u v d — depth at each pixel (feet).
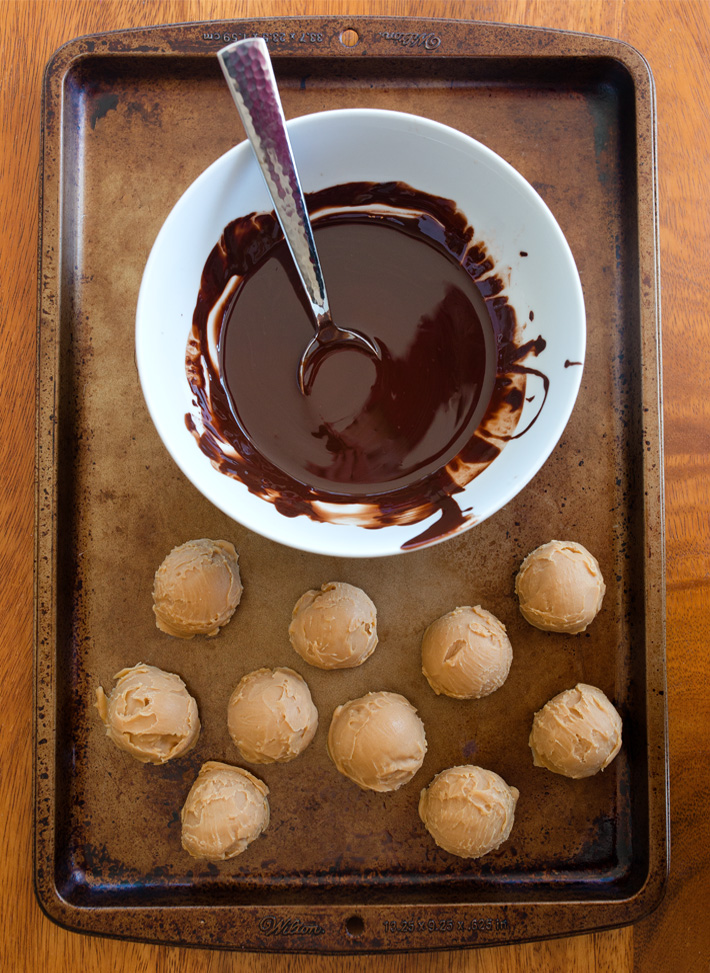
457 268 1.19
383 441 1.19
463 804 1.19
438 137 1.10
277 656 1.24
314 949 1.18
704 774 1.29
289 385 1.18
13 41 1.29
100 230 1.24
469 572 1.25
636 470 1.23
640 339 1.22
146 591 1.23
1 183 1.29
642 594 1.22
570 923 1.19
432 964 1.26
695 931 1.26
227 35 1.21
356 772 1.20
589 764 1.20
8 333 1.29
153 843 1.22
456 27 1.22
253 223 1.15
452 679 1.21
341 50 1.22
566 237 1.25
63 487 1.21
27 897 1.25
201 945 1.18
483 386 1.18
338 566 1.24
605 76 1.25
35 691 1.18
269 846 1.23
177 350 1.12
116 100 1.24
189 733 1.21
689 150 1.31
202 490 1.07
